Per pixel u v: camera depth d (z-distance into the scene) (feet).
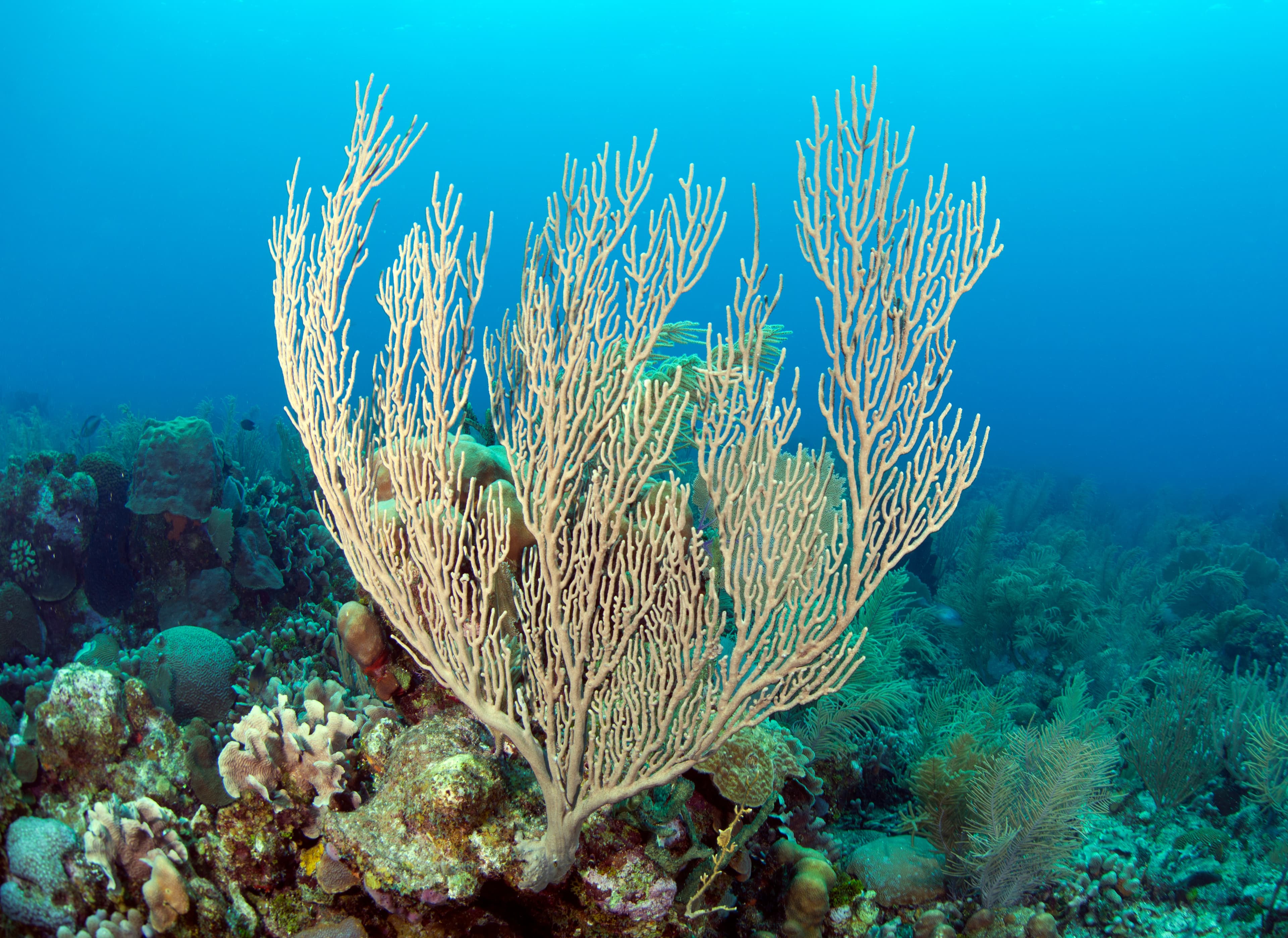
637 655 3.80
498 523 3.98
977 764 5.24
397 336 3.79
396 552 4.05
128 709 4.33
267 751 4.07
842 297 3.44
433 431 3.78
